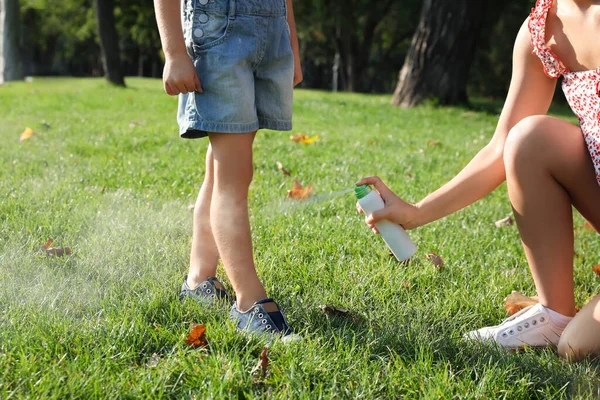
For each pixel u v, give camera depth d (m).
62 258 2.56
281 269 2.56
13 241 2.68
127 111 9.11
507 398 1.68
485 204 4.04
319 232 3.10
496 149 2.19
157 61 49.16
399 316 2.20
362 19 27.48
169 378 1.68
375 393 1.68
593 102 1.93
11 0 22.47
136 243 2.78
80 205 3.36
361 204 2.16
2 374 1.65
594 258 3.11
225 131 2.00
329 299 2.32
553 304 2.03
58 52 51.06
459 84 13.03
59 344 1.81
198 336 1.89
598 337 1.86
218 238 2.07
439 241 3.13
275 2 2.13
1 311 2.05
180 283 2.38
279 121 2.18
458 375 1.78
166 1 1.99
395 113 11.15
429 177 4.79
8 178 3.94
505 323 2.08
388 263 2.70
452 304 2.33
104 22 17.09
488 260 2.90
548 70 2.09
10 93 12.38
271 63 2.14
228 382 1.64
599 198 2.00
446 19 12.75
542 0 2.06
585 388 1.71
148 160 4.86
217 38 2.01
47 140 5.71
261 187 4.02
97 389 1.58
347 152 5.82
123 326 1.91
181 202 3.60
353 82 28.62
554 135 1.95
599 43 1.92
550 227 1.98
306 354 1.81
